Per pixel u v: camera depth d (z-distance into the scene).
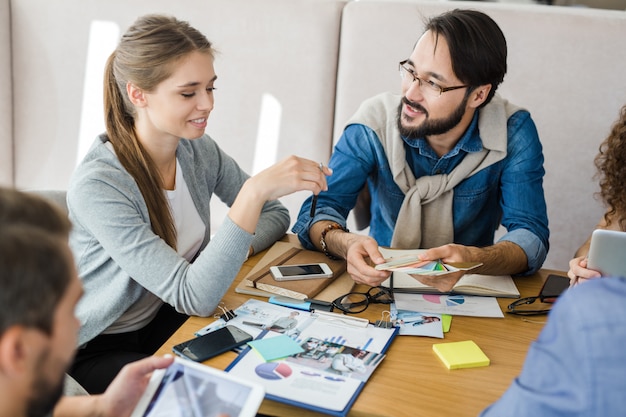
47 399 0.74
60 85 2.82
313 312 1.43
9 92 2.85
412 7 2.51
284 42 2.64
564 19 2.44
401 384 1.20
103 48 2.75
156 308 1.65
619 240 1.36
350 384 1.17
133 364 1.03
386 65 2.56
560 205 2.58
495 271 1.61
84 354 1.55
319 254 1.71
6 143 2.88
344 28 2.59
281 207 1.92
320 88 2.65
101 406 1.01
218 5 2.65
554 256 2.63
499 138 1.83
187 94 1.52
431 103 1.73
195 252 1.77
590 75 2.45
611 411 0.70
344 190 1.92
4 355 0.68
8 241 0.69
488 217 1.96
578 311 0.75
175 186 1.70
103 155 1.55
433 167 1.89
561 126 2.50
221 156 1.89
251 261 1.70
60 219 0.77
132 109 1.57
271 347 1.27
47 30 2.78
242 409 0.97
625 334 0.71
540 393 0.77
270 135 2.73
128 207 1.50
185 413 0.98
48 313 0.71
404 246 1.93
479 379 1.23
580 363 0.73
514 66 2.49
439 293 1.55
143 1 2.69
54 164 2.90
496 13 2.47
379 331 1.36
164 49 1.48
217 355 1.25
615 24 2.41
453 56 1.67
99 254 1.53
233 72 2.70
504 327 1.42
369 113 1.94
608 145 1.81
